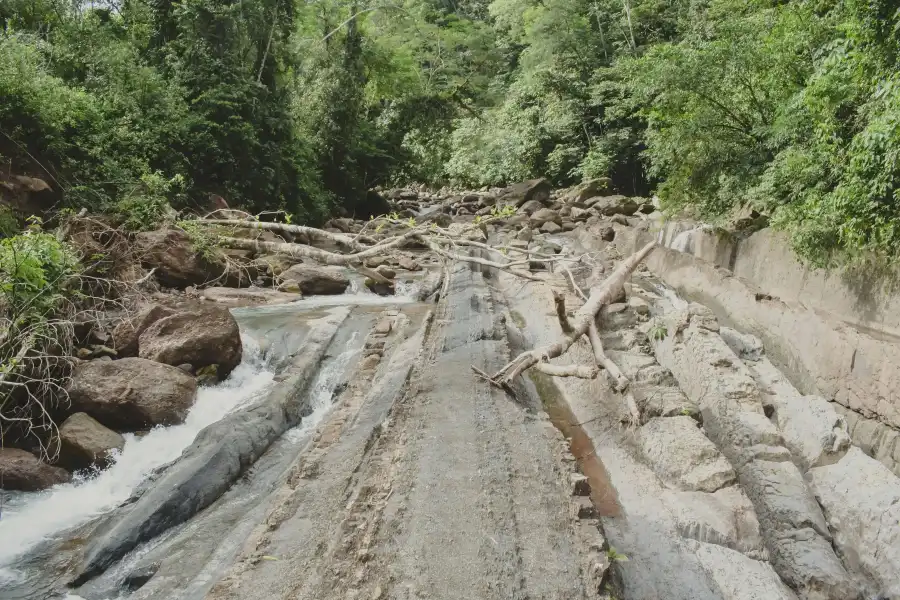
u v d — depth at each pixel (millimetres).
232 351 7938
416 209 27781
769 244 9984
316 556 3836
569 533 3852
